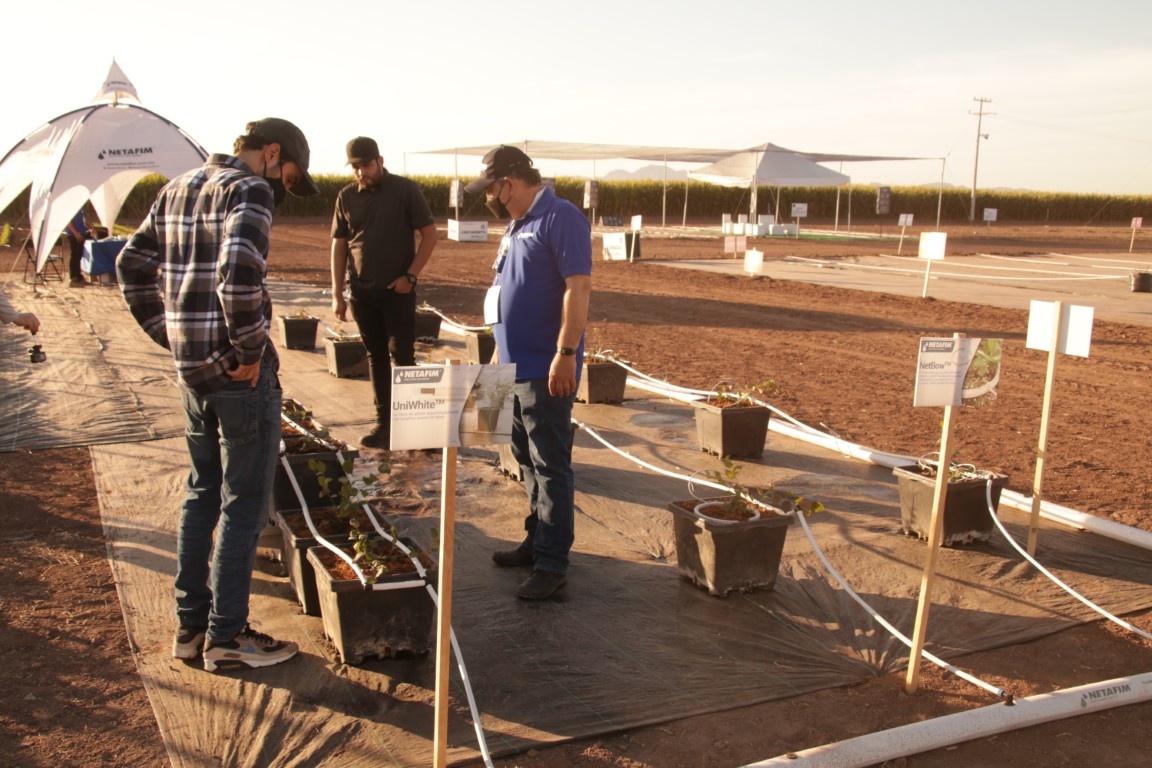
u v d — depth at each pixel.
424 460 6.63
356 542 3.86
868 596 4.48
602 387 8.49
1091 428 8.20
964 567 4.88
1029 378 10.64
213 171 3.41
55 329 12.02
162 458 6.47
